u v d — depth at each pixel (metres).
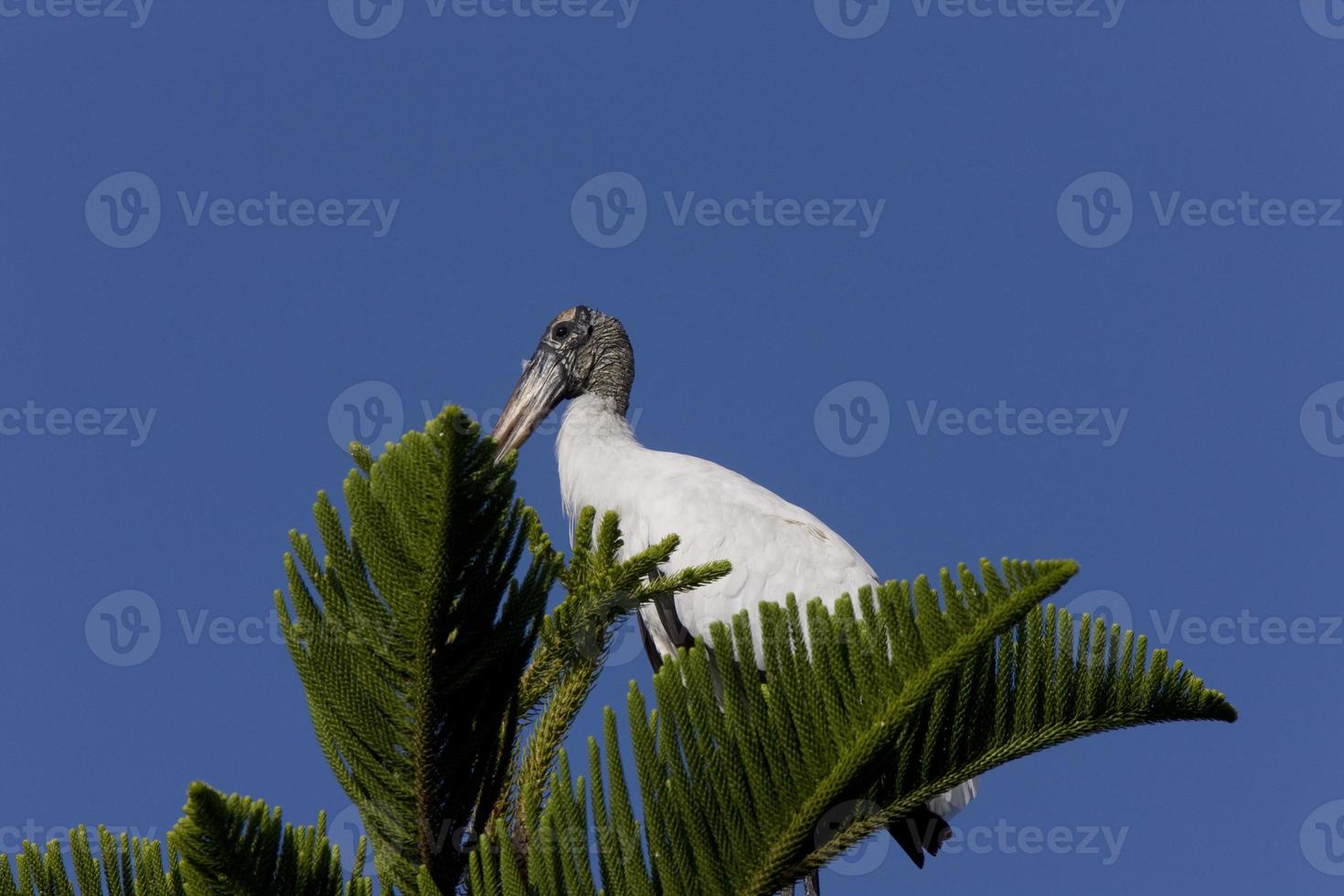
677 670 7.96
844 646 7.88
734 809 7.93
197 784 7.11
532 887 7.96
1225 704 8.38
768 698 7.90
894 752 8.16
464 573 8.10
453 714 8.34
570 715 8.99
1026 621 8.31
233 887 7.56
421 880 8.12
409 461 7.62
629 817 7.89
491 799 8.67
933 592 7.69
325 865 7.94
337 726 8.22
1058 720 8.31
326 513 7.99
